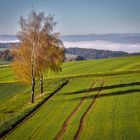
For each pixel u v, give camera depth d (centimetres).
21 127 4525
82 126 4200
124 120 4278
